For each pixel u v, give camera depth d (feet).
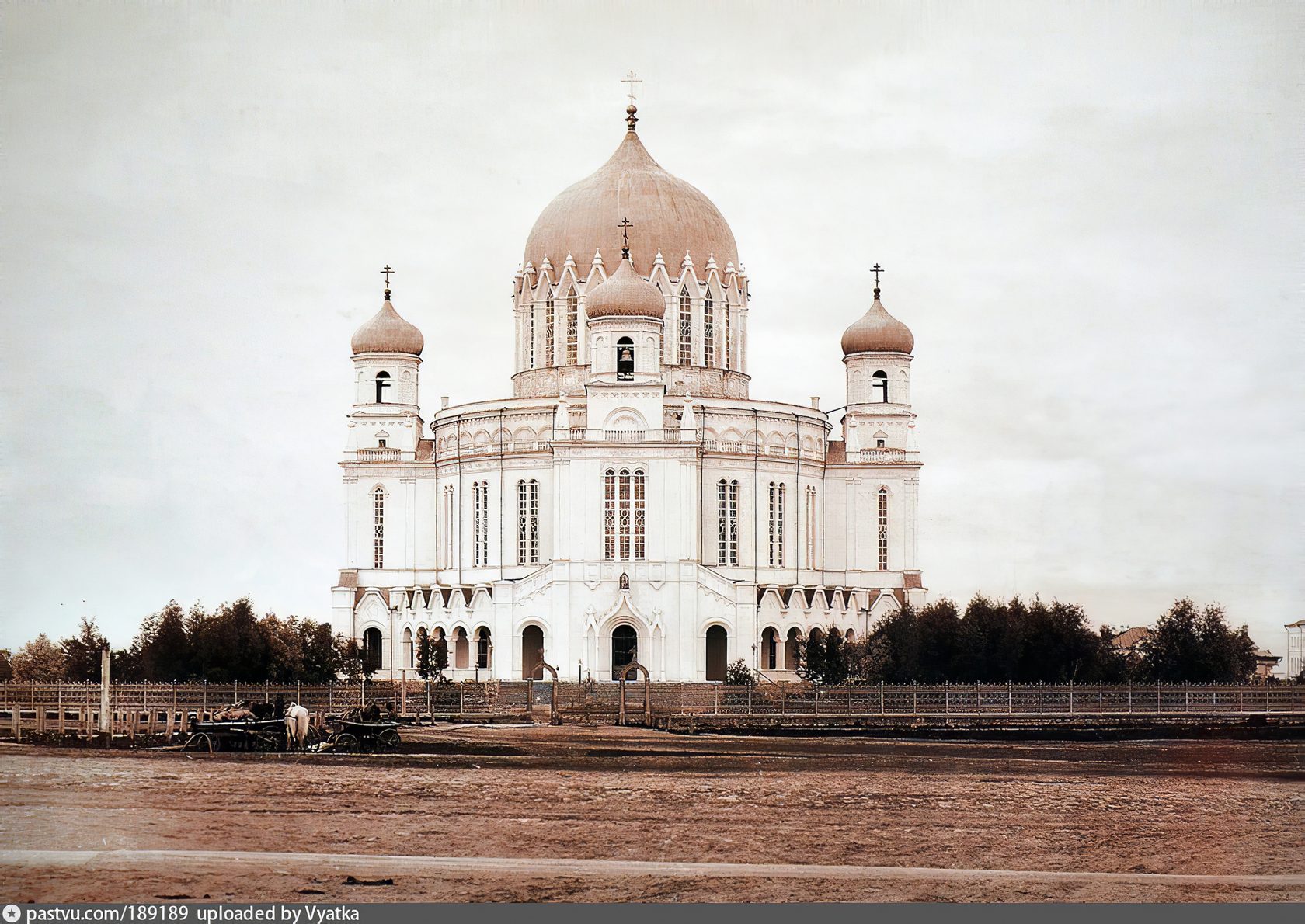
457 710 445.78
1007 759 340.18
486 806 280.31
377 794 288.51
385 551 627.05
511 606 557.33
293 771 312.50
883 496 624.18
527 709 447.83
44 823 262.67
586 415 574.97
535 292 616.80
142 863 238.89
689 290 606.55
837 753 348.38
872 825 271.69
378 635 615.57
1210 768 330.34
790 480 598.75
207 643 456.86
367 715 365.61
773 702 421.59
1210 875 245.86
